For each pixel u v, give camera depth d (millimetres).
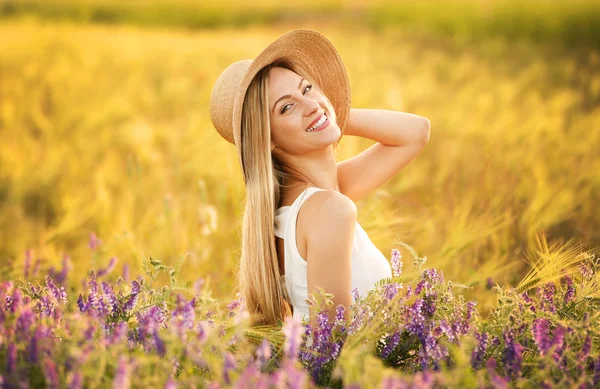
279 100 2455
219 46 16906
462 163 6098
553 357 1813
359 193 2881
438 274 2178
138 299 2117
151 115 10070
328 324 1982
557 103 7781
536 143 6012
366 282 2441
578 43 15773
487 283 3355
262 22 28406
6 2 33625
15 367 1615
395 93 7305
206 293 2137
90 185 6148
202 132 7418
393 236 3764
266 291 2453
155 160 6332
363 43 17219
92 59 15141
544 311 2029
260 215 2441
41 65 14094
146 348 1793
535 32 17219
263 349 1758
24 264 3061
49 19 29625
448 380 1601
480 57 14883
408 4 23828
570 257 2490
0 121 9172
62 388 1627
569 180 5098
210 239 4141
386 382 1464
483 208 4477
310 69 2709
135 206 5117
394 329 2021
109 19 31938
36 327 1818
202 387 1735
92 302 2072
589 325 1955
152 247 4051
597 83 9266
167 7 31172
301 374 1469
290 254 2408
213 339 1728
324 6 29734
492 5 19438
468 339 1798
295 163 2551
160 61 15312
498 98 9344
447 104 9414
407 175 5887
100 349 1652
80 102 10523
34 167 6445
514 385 1819
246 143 2488
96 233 4586
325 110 2543
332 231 2283
